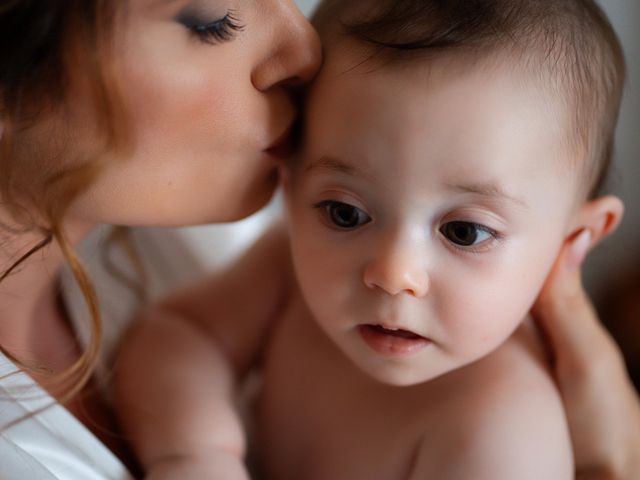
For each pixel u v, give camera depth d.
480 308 0.68
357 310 0.69
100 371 0.87
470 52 0.66
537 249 0.71
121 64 0.61
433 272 0.67
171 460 0.76
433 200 0.66
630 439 0.79
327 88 0.70
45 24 0.58
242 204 0.73
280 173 0.77
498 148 0.65
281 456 0.85
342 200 0.69
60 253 0.74
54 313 0.83
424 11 0.69
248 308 0.94
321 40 0.73
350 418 0.80
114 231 0.94
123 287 0.96
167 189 0.68
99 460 0.67
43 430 0.63
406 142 0.65
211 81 0.65
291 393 0.86
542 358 0.80
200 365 0.86
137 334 0.91
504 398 0.72
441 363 0.71
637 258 1.78
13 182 0.64
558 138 0.69
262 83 0.67
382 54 0.67
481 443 0.69
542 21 0.69
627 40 1.57
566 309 0.80
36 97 0.61
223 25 0.64
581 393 0.79
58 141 0.63
